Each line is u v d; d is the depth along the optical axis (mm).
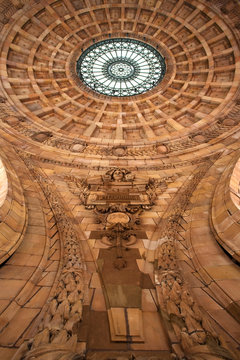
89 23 17734
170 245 5590
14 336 3236
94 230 6582
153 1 16875
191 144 13266
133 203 8086
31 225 6191
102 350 3094
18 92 16375
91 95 17594
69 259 4992
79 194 8891
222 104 15109
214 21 16156
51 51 17391
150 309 3879
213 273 4730
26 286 4219
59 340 2996
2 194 7129
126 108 17984
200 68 17359
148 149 13820
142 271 4809
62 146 13477
